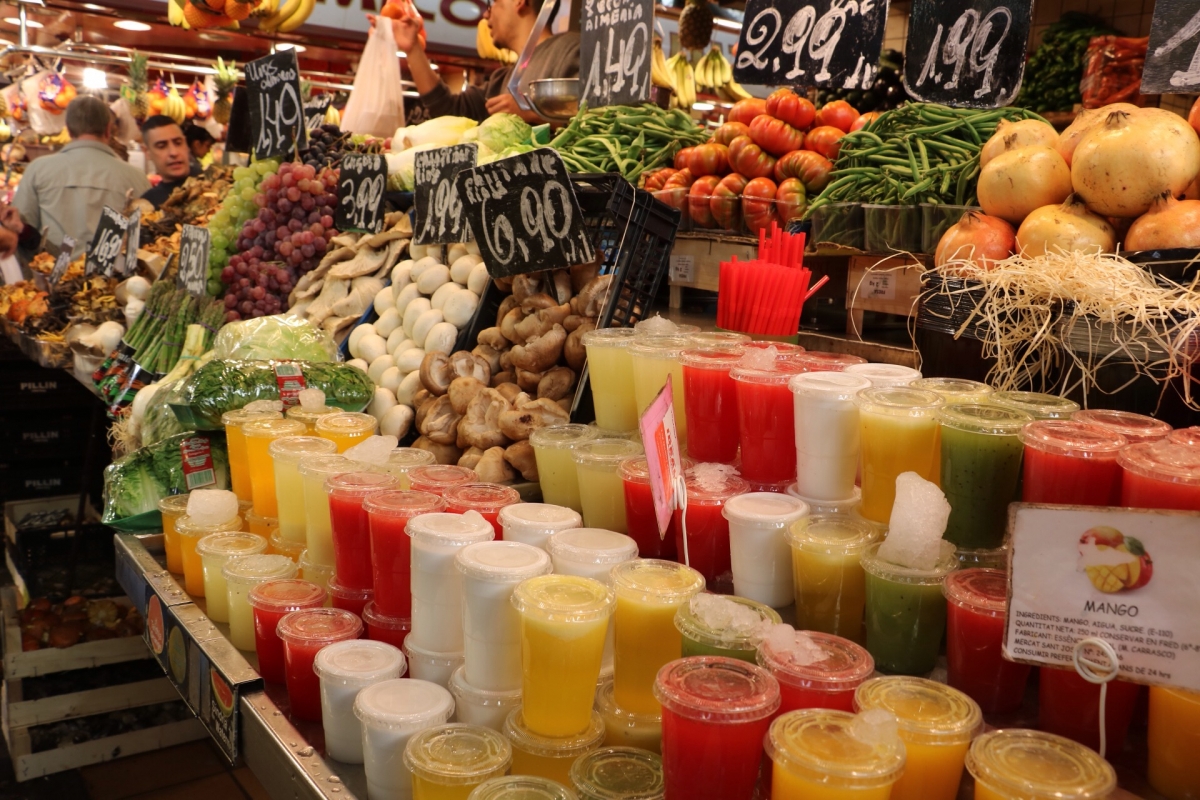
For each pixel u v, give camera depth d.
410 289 2.63
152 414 2.56
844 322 2.42
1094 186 1.54
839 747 0.86
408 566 1.44
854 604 1.22
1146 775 0.97
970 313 1.49
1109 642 0.89
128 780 2.95
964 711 0.92
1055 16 4.10
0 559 4.48
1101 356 1.29
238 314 3.12
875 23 2.41
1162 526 0.86
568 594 1.13
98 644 3.07
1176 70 1.70
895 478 1.25
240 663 1.57
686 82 4.67
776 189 2.55
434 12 7.46
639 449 1.59
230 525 1.90
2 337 4.82
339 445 1.93
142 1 6.65
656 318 1.84
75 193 5.88
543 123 3.88
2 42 8.20
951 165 2.16
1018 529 0.93
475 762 1.07
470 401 2.05
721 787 0.94
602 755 1.08
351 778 1.28
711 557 1.40
